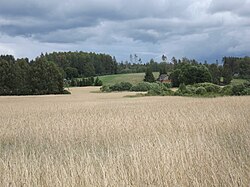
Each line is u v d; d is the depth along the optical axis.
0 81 86.38
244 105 27.06
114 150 10.80
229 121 16.23
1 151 11.73
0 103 45.78
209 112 21.48
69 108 31.70
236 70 130.50
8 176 7.38
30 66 93.38
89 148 11.69
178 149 9.16
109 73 164.62
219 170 7.36
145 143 10.45
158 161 8.08
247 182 6.73
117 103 39.41
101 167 7.64
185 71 92.12
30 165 8.23
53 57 149.62
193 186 6.69
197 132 13.33
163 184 6.84
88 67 151.38
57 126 16.98
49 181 7.09
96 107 32.22
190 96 56.88
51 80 88.62
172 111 23.48
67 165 8.27
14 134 15.56
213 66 118.88
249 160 8.33
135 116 20.44
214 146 9.62
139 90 84.56
